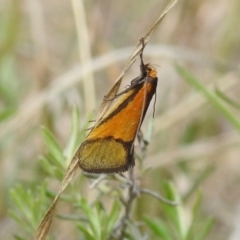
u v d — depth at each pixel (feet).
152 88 0.76
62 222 0.91
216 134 1.06
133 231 0.79
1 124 0.95
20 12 1.04
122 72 0.74
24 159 0.97
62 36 1.15
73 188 0.79
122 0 1.18
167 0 1.09
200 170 0.97
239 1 1.05
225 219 0.97
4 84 1.04
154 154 0.98
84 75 0.93
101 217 0.77
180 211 0.82
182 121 1.03
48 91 0.95
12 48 1.05
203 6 1.05
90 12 1.06
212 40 1.05
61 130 0.97
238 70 0.98
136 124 0.75
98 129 0.74
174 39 1.05
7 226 0.94
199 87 0.89
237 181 1.05
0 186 0.95
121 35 1.16
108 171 0.75
